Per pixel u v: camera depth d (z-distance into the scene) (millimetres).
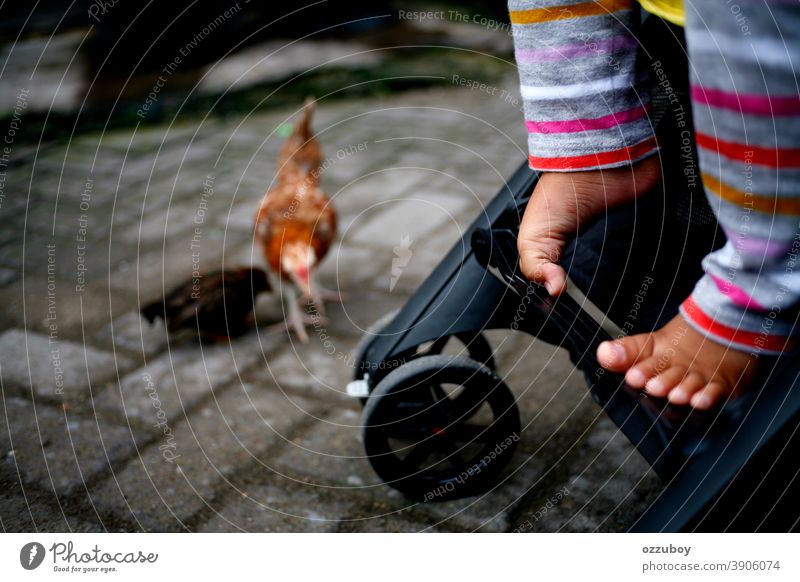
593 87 1177
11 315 2354
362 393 1531
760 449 966
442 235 2805
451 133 3846
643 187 1248
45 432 1795
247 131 4062
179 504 1563
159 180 3447
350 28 5793
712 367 1077
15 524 1508
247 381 2008
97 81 4945
